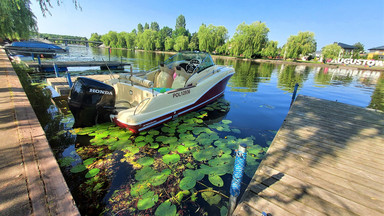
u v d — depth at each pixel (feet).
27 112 9.45
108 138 10.00
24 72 31.32
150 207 5.76
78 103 10.17
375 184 5.92
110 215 5.51
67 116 12.98
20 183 4.66
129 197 6.16
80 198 6.09
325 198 5.28
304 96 18.65
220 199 6.24
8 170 5.11
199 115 14.40
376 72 66.95
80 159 8.14
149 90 11.79
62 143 9.38
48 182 4.76
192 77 14.46
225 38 144.46
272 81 34.68
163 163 8.04
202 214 5.63
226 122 13.32
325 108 14.64
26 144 6.48
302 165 6.86
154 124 11.40
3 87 14.10
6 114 9.05
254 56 122.93
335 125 11.05
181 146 9.46
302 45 114.42
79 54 80.64
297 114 13.03
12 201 4.13
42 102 16.21
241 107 17.34
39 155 5.89
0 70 22.03
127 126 10.35
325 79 41.34
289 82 34.40
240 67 61.46
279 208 4.92
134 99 12.56
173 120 13.07
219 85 17.20
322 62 112.57
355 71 68.49
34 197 4.28
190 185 6.73
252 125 13.15
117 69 41.93
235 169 4.86
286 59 131.03
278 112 16.39
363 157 7.52
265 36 115.24
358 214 4.78
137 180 6.94
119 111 10.97
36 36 32.99
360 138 9.31
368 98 24.25
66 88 18.19
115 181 6.88
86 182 6.79
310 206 4.99
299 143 8.61
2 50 52.08
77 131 10.59
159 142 9.89
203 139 10.36
